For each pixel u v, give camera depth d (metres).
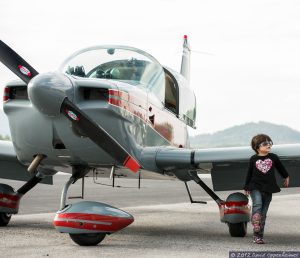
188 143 8.39
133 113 6.06
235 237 6.38
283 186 6.24
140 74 6.65
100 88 5.61
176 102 7.70
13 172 7.39
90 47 6.72
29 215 8.45
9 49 5.38
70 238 5.92
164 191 16.55
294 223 7.98
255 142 5.80
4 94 5.81
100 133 5.56
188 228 7.32
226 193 16.06
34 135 5.74
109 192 15.07
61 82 5.33
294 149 6.12
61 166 6.34
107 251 5.06
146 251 5.09
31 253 4.91
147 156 6.51
